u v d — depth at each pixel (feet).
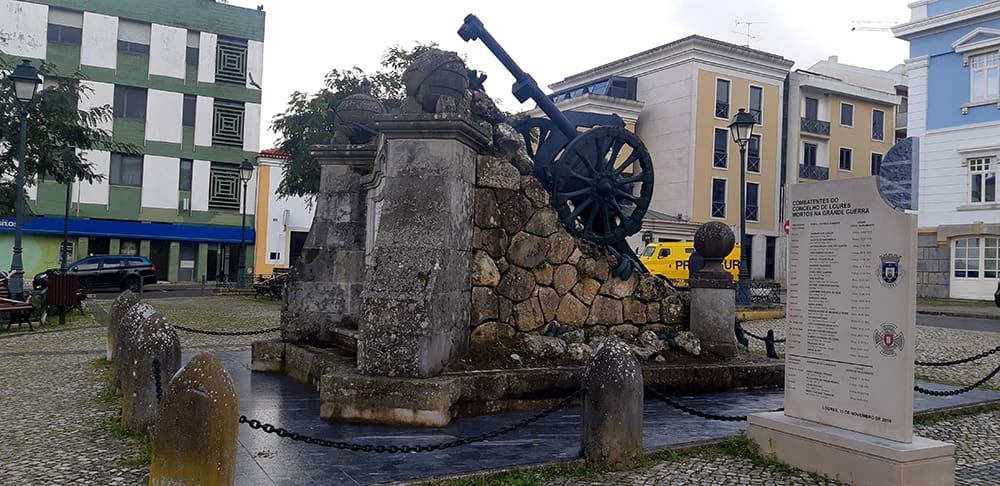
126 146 79.41
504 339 25.58
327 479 16.07
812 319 18.26
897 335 16.42
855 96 147.54
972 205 95.96
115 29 117.50
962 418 25.23
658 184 132.46
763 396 26.48
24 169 57.82
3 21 110.83
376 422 20.89
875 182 16.93
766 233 136.36
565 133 30.76
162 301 80.43
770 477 17.21
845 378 17.46
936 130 100.07
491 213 25.52
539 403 23.39
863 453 16.46
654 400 25.61
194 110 123.03
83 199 115.75
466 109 24.08
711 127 129.59
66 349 39.45
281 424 20.71
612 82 134.92
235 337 46.21
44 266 113.70
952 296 98.12
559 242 27.32
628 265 29.12
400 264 21.84
